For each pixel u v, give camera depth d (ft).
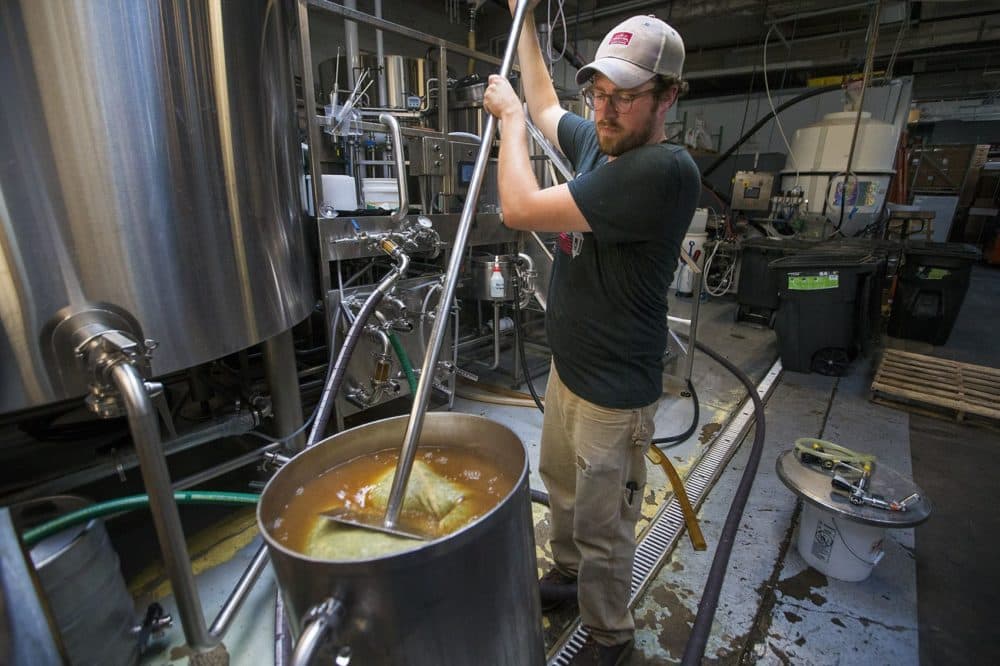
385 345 5.72
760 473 6.48
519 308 7.40
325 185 5.62
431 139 6.51
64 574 3.00
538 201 2.90
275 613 4.04
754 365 10.31
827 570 4.79
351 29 8.01
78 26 2.69
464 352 9.16
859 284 9.72
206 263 3.58
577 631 4.13
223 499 4.50
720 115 21.25
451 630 1.85
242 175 3.80
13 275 2.69
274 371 5.29
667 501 5.80
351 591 1.64
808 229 13.67
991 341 12.10
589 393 3.23
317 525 2.11
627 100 2.72
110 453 4.57
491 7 13.75
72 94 2.73
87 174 2.85
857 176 12.90
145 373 3.20
